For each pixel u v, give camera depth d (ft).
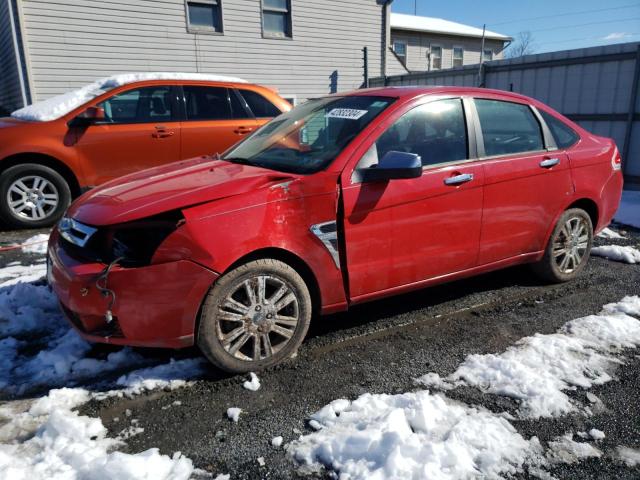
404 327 11.96
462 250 12.01
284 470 7.41
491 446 7.77
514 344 11.10
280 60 44.52
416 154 10.87
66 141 19.80
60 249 9.88
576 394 9.23
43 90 34.30
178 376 9.78
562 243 14.20
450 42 91.50
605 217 15.15
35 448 7.75
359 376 9.89
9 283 14.10
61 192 20.15
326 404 9.00
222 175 10.51
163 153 21.31
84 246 9.35
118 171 20.79
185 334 9.17
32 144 19.26
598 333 11.51
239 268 9.36
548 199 13.37
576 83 30.04
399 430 7.96
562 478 7.25
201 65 40.40
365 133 10.75
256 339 9.79
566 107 30.76
